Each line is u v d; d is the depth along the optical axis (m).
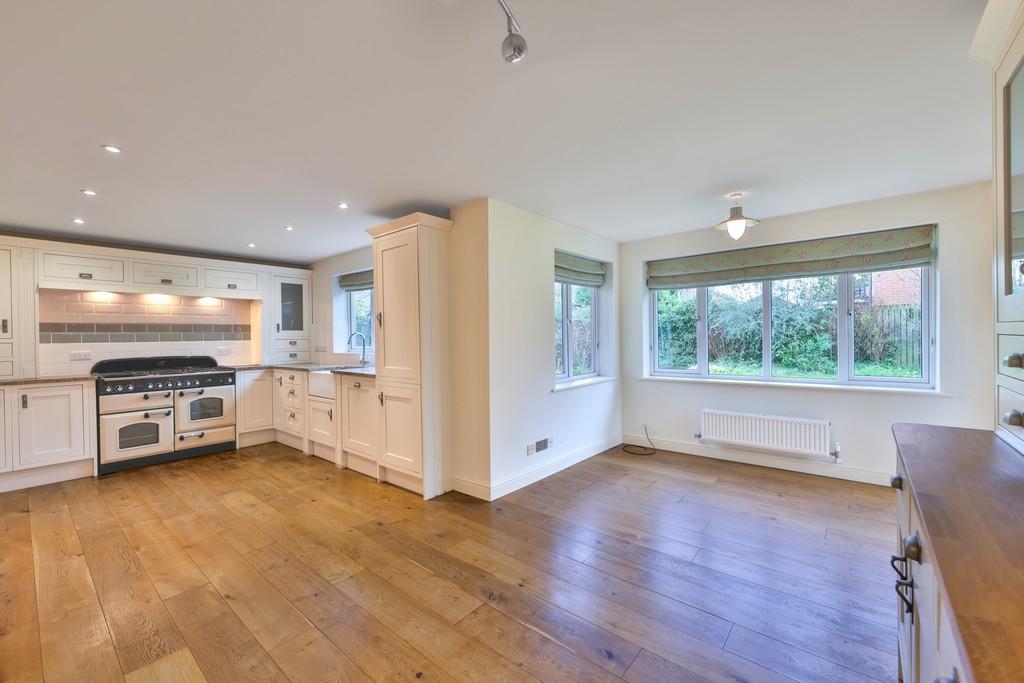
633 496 3.20
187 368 4.70
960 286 3.02
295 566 2.27
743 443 3.85
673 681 1.50
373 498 3.23
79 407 3.69
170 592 2.04
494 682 1.51
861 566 2.22
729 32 1.45
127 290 4.21
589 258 4.32
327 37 1.44
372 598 1.99
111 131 2.06
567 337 4.25
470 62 1.60
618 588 2.05
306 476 3.76
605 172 2.68
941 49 1.54
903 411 3.27
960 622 0.54
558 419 3.81
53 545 2.50
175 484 3.55
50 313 4.01
